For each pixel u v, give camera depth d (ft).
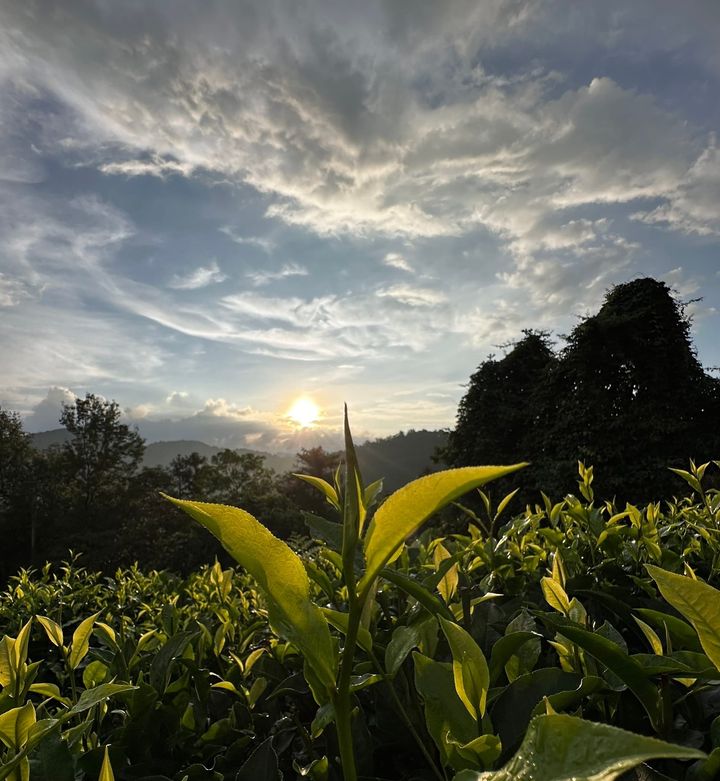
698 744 3.05
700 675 2.77
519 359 91.71
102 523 143.95
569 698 3.03
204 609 8.30
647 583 5.24
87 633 4.17
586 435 70.85
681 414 70.18
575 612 3.78
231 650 6.01
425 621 4.00
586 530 6.47
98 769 3.74
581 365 74.13
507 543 6.75
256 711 5.08
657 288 75.05
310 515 4.65
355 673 3.53
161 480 159.63
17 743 2.82
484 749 2.27
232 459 164.66
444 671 2.80
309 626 2.15
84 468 157.79
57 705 6.23
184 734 4.41
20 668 3.48
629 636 5.09
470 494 75.36
